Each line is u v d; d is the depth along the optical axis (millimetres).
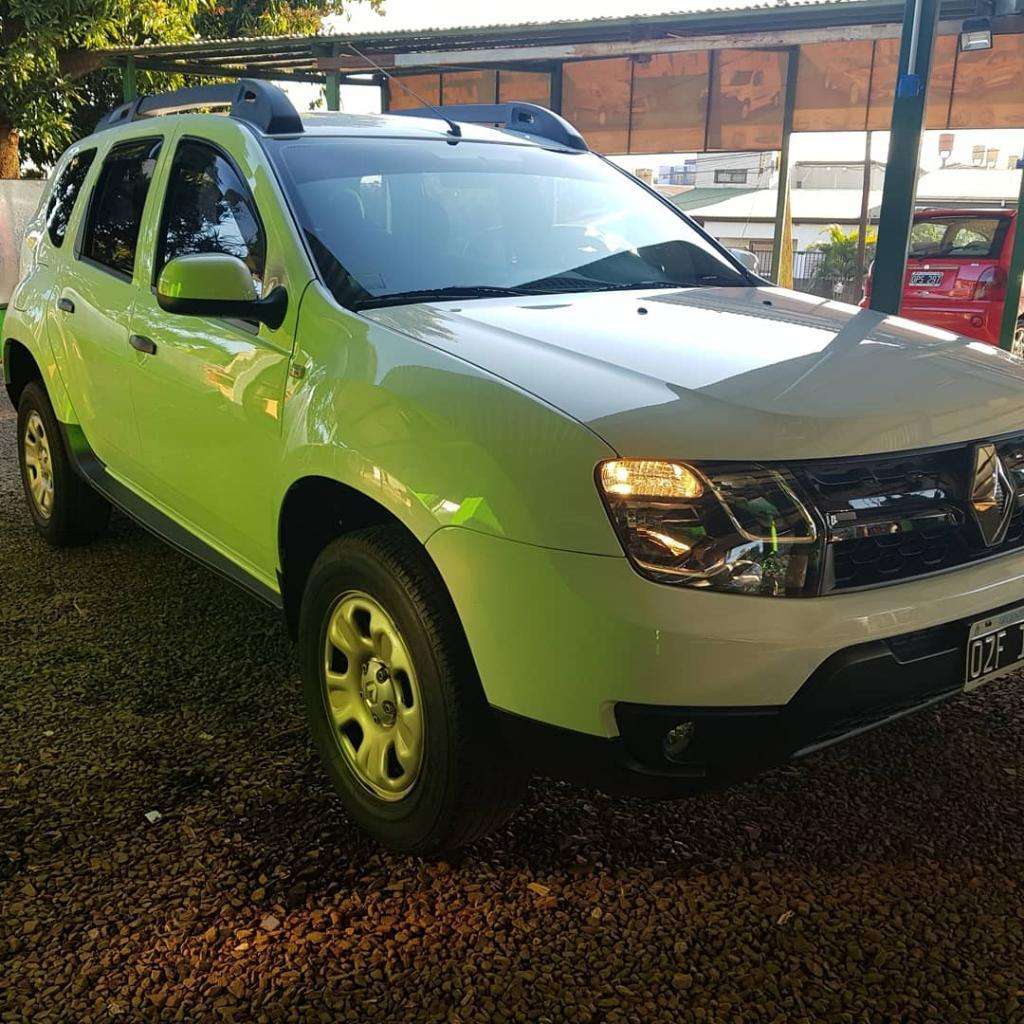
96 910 2197
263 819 2529
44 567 4293
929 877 2326
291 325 2611
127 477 3699
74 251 4062
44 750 2840
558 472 1935
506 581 1960
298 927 2152
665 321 2629
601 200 3514
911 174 6352
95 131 4430
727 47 9742
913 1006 1945
